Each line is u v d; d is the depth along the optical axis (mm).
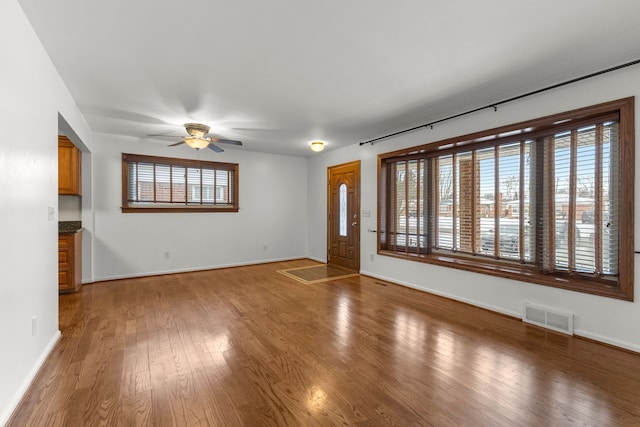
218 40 2059
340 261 5738
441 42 2088
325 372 2090
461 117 3539
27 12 1757
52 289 2410
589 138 2670
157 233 5055
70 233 3928
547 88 2754
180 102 3205
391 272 4578
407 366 2170
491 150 3430
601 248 2605
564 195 2844
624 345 2396
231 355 2326
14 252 1704
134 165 4879
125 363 2191
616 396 1821
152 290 4145
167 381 1970
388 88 2863
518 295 3082
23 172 1819
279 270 5457
